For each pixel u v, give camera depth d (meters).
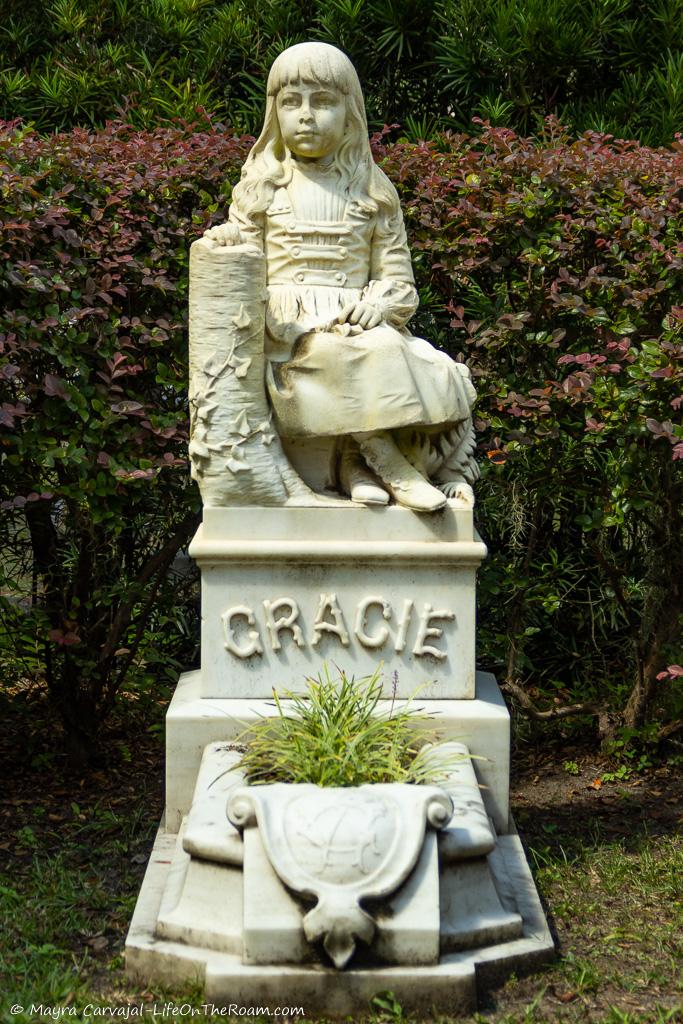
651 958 3.49
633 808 4.62
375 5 6.39
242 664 3.91
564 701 5.50
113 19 6.59
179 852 3.61
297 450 4.01
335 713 3.58
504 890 3.55
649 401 4.42
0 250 4.48
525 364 4.88
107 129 5.11
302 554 3.85
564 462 4.80
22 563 5.07
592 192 4.75
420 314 5.37
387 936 3.12
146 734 5.32
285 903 3.13
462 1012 3.11
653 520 4.93
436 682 3.94
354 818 3.16
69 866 4.08
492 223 4.80
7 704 4.97
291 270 4.07
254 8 6.50
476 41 6.21
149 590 5.26
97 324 4.58
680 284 4.73
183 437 4.56
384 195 4.14
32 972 3.37
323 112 4.03
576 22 6.18
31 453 4.41
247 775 3.56
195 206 4.94
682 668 4.18
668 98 6.09
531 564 5.31
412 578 3.90
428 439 4.00
